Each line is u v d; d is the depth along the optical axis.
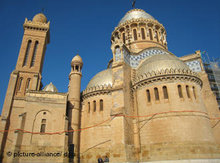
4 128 41.00
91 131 36.03
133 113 33.69
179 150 26.70
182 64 35.41
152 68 34.47
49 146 33.50
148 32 51.12
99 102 37.62
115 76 34.31
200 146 26.94
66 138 34.66
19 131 32.59
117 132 28.89
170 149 27.19
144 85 33.53
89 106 38.97
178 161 26.05
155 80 32.28
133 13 56.53
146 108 31.81
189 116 28.88
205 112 31.17
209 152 27.09
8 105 44.66
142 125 31.36
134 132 31.94
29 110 35.41
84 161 34.69
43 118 35.66
